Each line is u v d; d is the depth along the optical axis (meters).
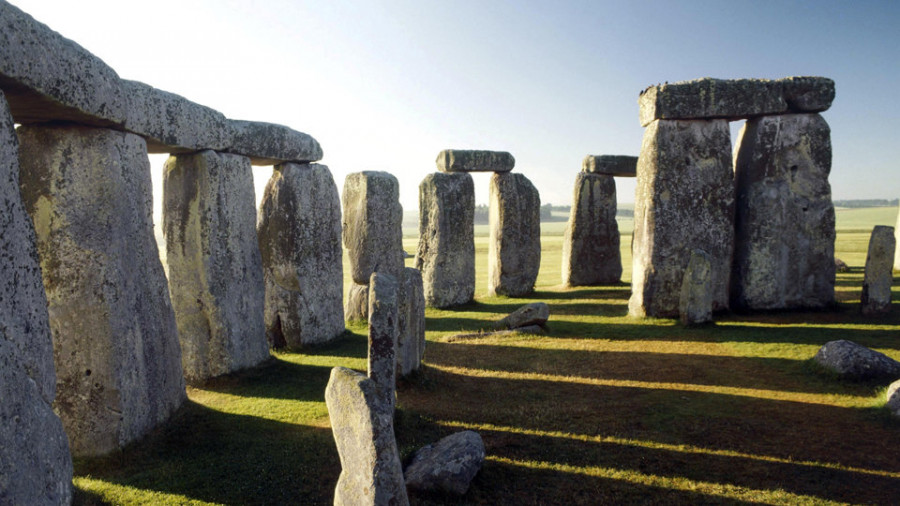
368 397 4.38
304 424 7.34
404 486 4.32
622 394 8.35
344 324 13.62
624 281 22.02
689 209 13.13
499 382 9.05
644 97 13.52
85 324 6.12
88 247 6.12
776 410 7.48
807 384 8.40
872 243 12.22
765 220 13.24
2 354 3.93
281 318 11.98
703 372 9.25
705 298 12.30
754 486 5.55
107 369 6.18
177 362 7.77
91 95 5.66
